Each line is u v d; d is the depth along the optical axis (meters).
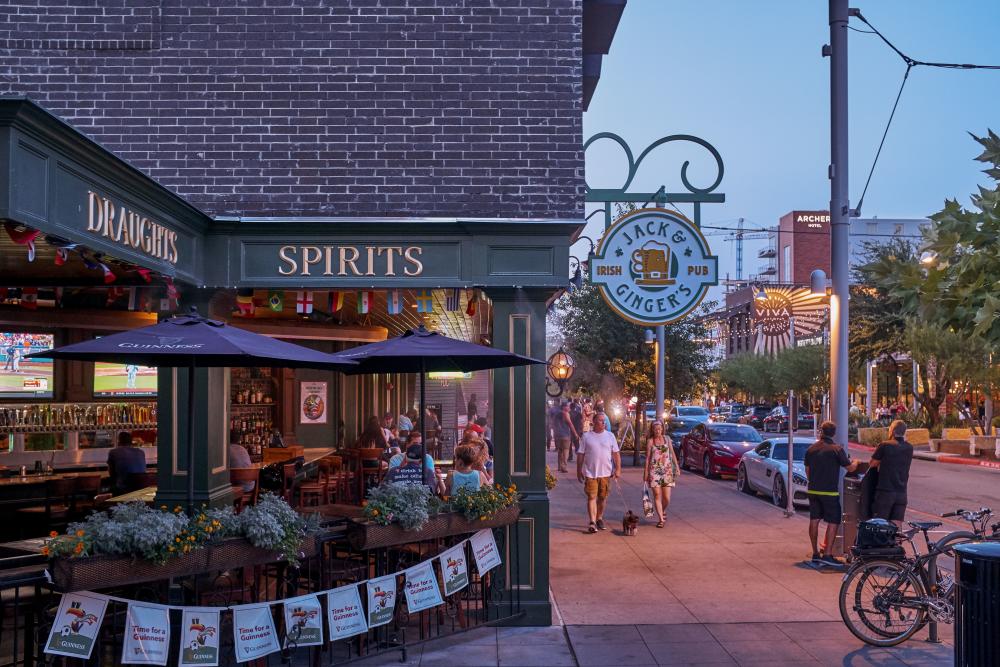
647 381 28.05
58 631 6.04
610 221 10.47
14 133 5.49
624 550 13.17
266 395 17.03
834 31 12.74
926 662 7.78
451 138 9.52
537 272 9.28
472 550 8.65
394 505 7.84
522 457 9.28
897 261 7.20
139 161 9.46
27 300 9.78
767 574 11.45
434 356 8.57
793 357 53.50
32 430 13.66
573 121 9.55
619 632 8.77
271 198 9.47
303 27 9.59
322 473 14.01
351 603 7.52
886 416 47.72
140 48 9.51
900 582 8.30
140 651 6.39
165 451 9.18
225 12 9.59
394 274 9.27
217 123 9.51
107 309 13.47
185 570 6.41
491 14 9.62
